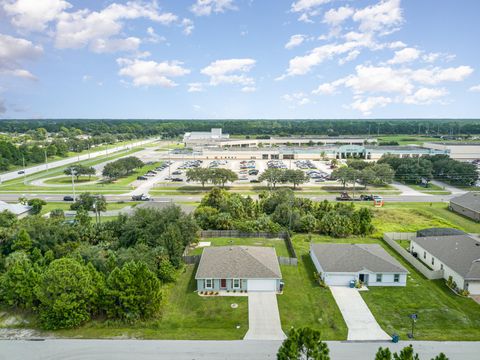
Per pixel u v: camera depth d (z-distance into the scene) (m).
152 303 36.44
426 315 37.62
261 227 62.84
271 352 31.69
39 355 31.11
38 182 116.56
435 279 46.19
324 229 63.72
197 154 173.38
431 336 33.88
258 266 43.88
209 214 66.12
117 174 120.69
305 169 141.88
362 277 44.66
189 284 44.69
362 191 102.12
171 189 104.81
